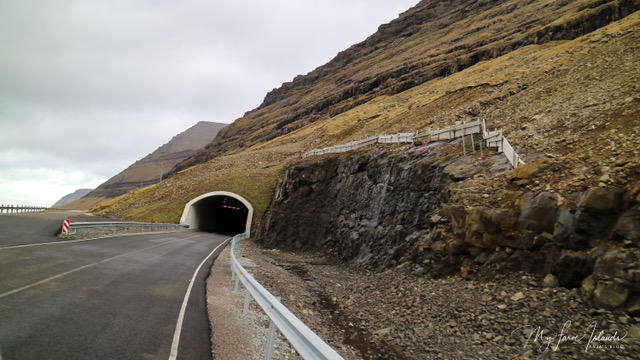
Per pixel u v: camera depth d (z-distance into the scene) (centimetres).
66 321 561
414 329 944
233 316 787
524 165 1254
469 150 1794
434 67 9506
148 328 589
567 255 888
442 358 777
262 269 1755
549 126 1659
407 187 1933
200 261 1653
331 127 7081
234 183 5275
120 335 536
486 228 1137
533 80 3145
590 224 882
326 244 2697
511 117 2238
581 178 1023
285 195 3672
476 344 794
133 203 5922
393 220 1914
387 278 1452
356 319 1107
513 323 821
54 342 474
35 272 893
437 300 1068
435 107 4112
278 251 3091
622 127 1240
